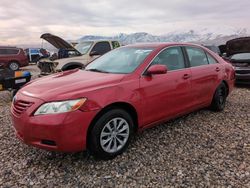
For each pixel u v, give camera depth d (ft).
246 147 13.70
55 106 10.91
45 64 34.88
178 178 10.85
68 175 11.25
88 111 11.27
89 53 35.04
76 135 11.10
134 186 10.38
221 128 16.47
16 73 26.89
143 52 15.06
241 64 31.32
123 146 12.91
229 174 11.07
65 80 13.03
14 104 12.31
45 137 10.96
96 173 11.35
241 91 28.84
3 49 61.05
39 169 11.77
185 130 16.08
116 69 14.44
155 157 12.66
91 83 12.29
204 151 13.25
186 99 15.96
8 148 13.98
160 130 16.08
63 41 37.19
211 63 18.72
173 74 14.98
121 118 12.59
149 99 13.56
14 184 10.65
